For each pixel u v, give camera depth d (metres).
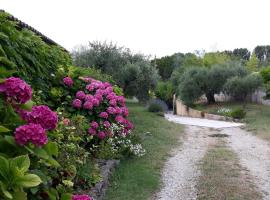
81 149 5.75
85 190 5.46
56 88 7.41
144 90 24.44
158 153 10.23
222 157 10.41
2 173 2.40
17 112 2.93
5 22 5.15
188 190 7.02
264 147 12.42
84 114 7.90
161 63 55.62
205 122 23.33
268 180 7.92
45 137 2.73
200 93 33.44
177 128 17.41
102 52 22.94
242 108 28.30
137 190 6.62
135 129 14.15
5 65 4.04
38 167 3.02
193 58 48.06
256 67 50.53
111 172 7.07
